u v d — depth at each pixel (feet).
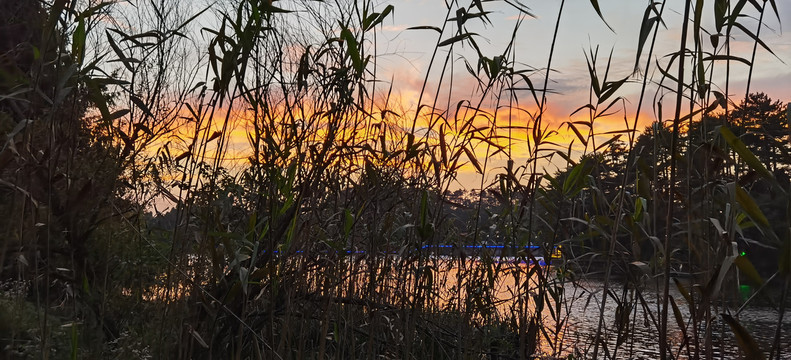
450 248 15.20
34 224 8.79
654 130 9.25
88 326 12.72
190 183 11.93
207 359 12.44
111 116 9.15
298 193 12.03
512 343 14.99
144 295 15.28
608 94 9.42
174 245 11.98
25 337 11.47
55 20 8.01
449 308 15.67
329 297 12.26
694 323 8.05
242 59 10.43
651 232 9.59
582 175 11.02
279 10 10.44
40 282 13.06
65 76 7.93
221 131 11.28
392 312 13.17
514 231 12.75
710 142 8.22
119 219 13.83
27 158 8.57
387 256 12.57
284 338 11.39
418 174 13.07
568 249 12.15
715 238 8.78
